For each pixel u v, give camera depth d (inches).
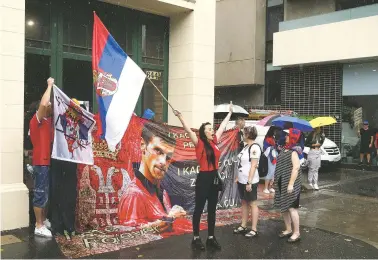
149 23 360.2
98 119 244.8
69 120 234.4
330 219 311.6
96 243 225.6
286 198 241.9
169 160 289.0
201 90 361.7
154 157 281.9
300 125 410.0
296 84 737.0
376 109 650.2
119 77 235.8
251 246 233.3
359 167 648.4
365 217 320.5
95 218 253.3
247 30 779.4
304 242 245.6
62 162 243.4
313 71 715.4
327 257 218.4
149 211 274.8
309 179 456.4
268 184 410.0
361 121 668.7
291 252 224.7
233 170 331.0
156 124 284.5
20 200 246.2
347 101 686.5
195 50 356.5
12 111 244.5
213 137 232.2
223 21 819.4
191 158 299.7
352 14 645.3
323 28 666.2
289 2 754.8
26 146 268.1
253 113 632.4
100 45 234.2
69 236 234.7
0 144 239.9
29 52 278.2
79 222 247.0
